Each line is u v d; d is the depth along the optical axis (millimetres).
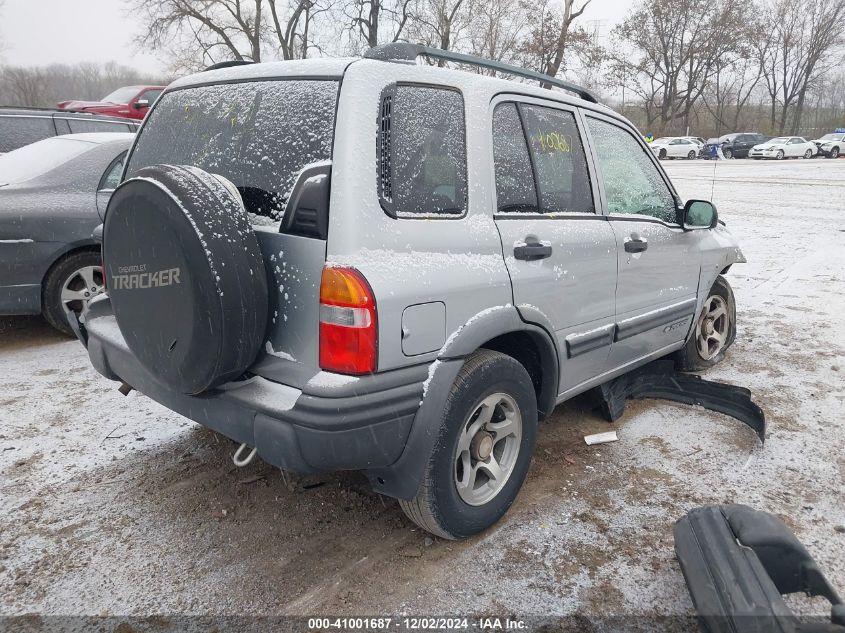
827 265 8766
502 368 2625
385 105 2291
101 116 7699
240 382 2330
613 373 3602
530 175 2887
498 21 25641
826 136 41188
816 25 54938
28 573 2498
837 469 3348
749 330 5859
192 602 2355
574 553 2656
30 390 4312
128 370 2783
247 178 2428
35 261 4941
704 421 3959
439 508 2490
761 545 2182
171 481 3164
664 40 45812
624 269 3391
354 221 2137
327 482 3168
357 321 2088
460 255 2451
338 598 2381
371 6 24406
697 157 39656
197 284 2057
